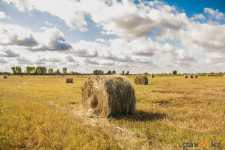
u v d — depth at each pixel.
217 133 4.92
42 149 3.96
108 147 4.09
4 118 6.13
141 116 7.19
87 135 4.73
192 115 6.87
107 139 4.55
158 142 4.33
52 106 8.93
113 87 7.44
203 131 5.07
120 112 7.63
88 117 7.20
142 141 4.41
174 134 4.81
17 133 4.77
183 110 7.84
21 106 8.36
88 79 8.92
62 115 6.84
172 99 11.20
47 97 12.31
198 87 19.27
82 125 5.59
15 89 18.84
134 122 6.17
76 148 3.91
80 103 10.49
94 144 4.10
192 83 25.97
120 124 5.97
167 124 5.77
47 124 5.48
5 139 4.46
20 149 4.02
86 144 4.02
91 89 8.70
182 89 17.27
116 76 8.31
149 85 23.31
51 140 4.38
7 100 10.17
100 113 7.70
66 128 5.25
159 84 25.00
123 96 7.59
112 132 5.14
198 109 8.19
